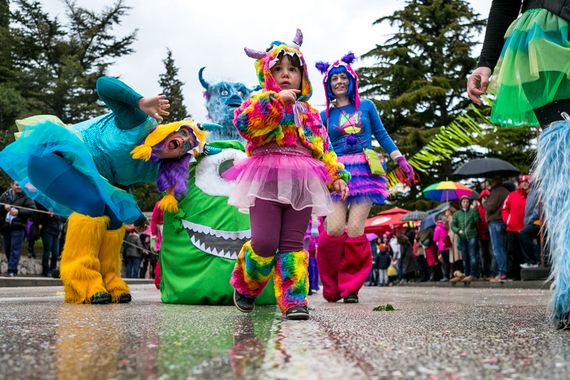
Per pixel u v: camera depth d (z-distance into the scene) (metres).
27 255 17.30
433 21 32.22
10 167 4.18
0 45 33.56
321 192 3.13
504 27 2.79
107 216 4.48
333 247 5.13
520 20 2.58
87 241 4.44
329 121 5.43
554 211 2.36
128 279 14.60
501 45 2.79
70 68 33.16
